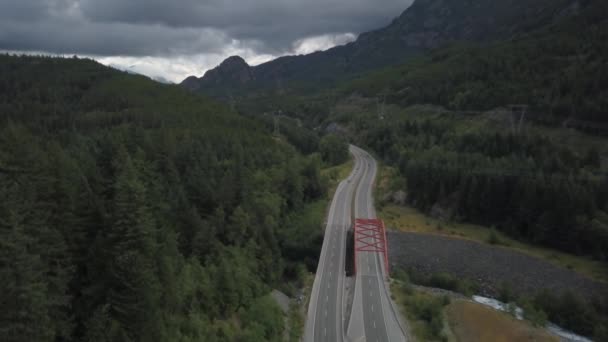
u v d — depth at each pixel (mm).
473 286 97750
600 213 107062
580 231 106000
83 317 44406
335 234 112312
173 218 69438
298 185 124000
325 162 186000
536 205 114375
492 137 147625
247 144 135625
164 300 52438
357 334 70938
